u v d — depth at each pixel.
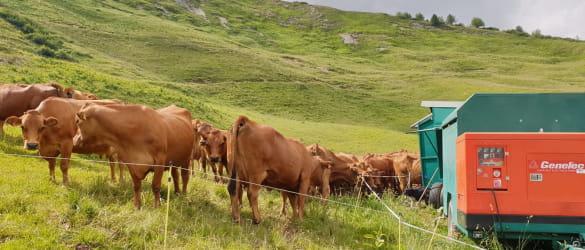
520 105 9.52
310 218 10.42
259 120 54.62
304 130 52.75
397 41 168.12
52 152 10.59
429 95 88.75
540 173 8.38
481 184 8.51
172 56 95.75
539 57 144.25
